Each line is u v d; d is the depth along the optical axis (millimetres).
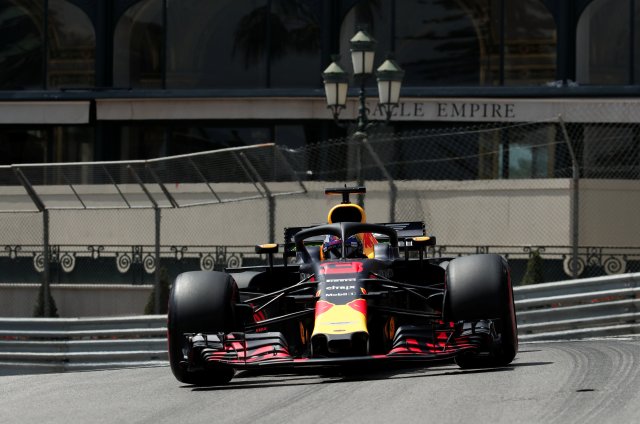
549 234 74375
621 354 31156
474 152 87812
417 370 29328
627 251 75250
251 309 28094
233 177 62938
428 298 28375
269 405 23062
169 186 82625
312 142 95312
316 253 31750
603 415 19438
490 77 92625
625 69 91312
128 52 98062
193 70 97438
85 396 27484
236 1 96875
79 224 84250
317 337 25391
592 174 86688
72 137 99750
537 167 86938
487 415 19938
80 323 47781
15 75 99875
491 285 26391
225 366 26141
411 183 76250
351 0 94625
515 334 27125
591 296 42312
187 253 82375
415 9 93688
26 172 65125
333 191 37188
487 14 92562
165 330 46781
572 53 90938
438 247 75188
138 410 23609
